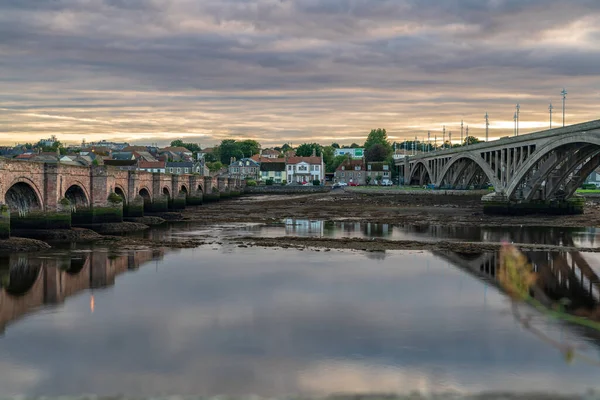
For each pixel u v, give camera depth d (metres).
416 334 23.05
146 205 87.31
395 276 34.81
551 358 20.34
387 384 18.02
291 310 26.62
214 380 18.28
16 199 52.56
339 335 22.89
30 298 28.69
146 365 19.59
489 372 19.05
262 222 75.31
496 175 98.31
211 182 127.31
